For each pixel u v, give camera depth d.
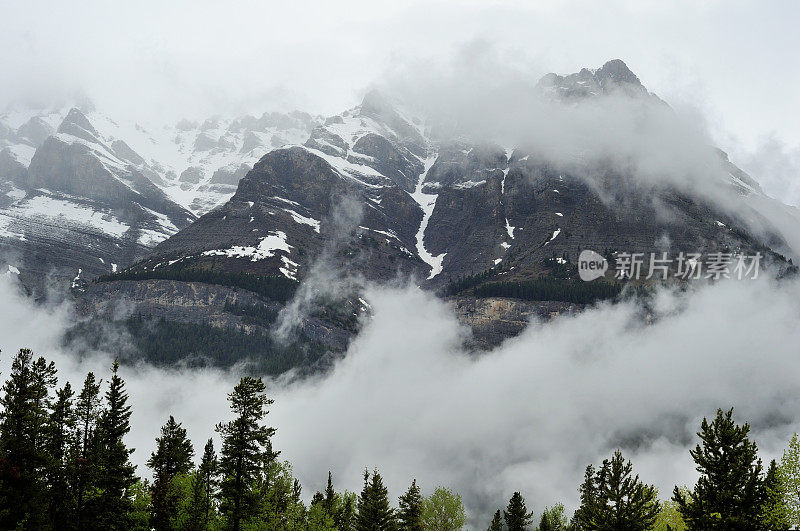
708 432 58.75
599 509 64.56
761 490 55.09
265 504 92.19
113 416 90.00
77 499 82.00
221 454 83.88
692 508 57.03
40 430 74.88
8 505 70.31
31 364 77.62
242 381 83.56
